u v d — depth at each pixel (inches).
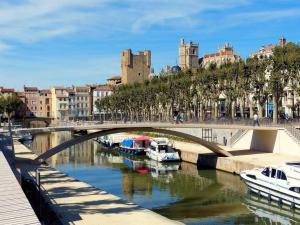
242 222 1370.6
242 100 3161.9
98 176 2299.5
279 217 1423.5
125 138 3710.6
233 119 2876.5
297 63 2591.0
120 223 1032.2
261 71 2812.5
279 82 2650.1
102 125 2228.1
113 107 5570.9
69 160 3026.6
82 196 1358.3
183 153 2822.3
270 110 3668.8
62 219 1064.2
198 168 2512.3
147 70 7849.4
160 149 2861.7
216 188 1926.7
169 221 1058.1
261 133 2511.1
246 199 1697.8
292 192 1487.5
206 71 3499.0
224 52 5772.6
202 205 1610.5
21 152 2517.2
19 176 1321.4
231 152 2522.1
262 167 1815.9
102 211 1157.7
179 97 3777.1
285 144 2317.9
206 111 4170.8
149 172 2415.1
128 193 1847.9
